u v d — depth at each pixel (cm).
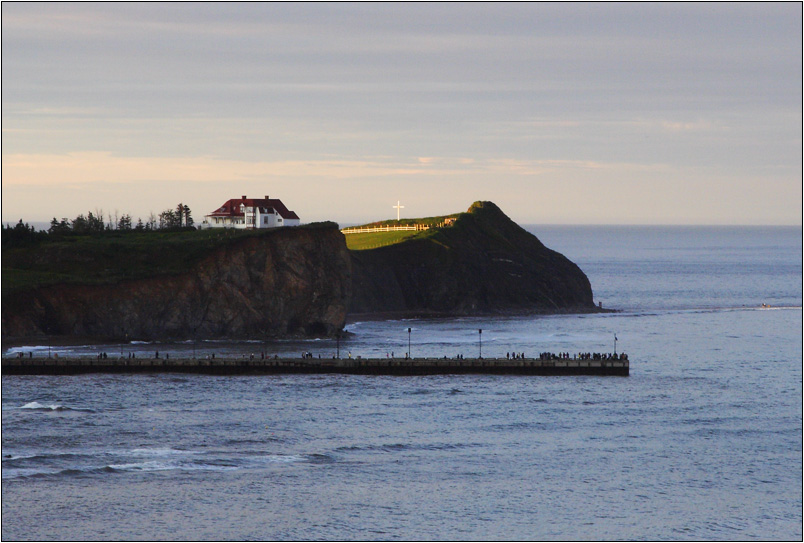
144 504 17025
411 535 16300
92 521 16275
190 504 17112
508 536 16388
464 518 17025
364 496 17788
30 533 15775
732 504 18212
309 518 16750
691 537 16712
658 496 18475
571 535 16538
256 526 16338
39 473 18262
